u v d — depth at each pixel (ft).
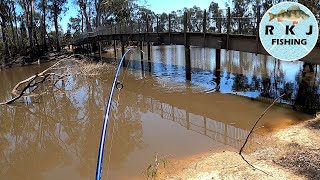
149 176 21.70
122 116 38.63
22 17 145.18
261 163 21.57
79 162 26.30
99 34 100.83
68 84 60.75
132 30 75.77
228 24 43.62
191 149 26.08
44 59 116.06
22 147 31.58
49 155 28.91
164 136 29.81
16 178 24.70
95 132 33.94
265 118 32.12
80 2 145.28
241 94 42.88
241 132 29.19
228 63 73.51
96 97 50.24
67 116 41.42
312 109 33.76
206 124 32.76
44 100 49.42
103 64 82.99
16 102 48.44
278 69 60.54
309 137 25.43
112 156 26.45
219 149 25.46
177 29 56.95
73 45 144.15
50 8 141.90
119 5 150.51
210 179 20.20
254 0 68.44
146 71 67.31
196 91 46.60
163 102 43.16
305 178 18.90
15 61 110.93
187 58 53.62
